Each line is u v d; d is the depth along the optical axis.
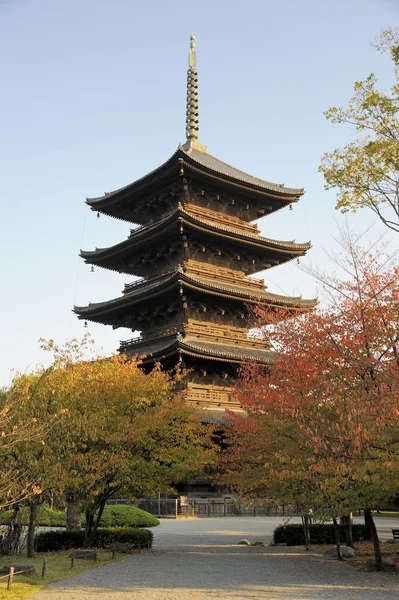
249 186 73.62
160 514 60.72
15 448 25.09
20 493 25.66
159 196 74.06
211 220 72.50
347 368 24.58
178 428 34.16
